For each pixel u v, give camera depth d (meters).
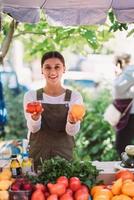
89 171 3.02
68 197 2.79
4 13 3.48
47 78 3.65
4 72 6.14
